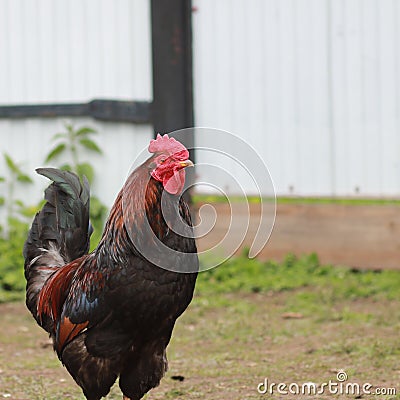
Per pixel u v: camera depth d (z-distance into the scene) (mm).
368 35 14680
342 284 13602
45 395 8734
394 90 14672
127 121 15281
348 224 14641
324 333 11109
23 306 13328
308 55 14852
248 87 15016
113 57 15312
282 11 14852
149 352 7031
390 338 10633
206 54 15047
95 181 15414
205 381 9203
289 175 15016
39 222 8305
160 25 14859
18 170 15523
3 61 15586
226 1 14938
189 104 14938
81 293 6891
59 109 15391
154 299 6613
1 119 15617
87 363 6961
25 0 15453
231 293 13648
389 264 14531
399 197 14727
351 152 14836
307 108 14906
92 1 15297
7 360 10367
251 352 10406
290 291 13625
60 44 15430
